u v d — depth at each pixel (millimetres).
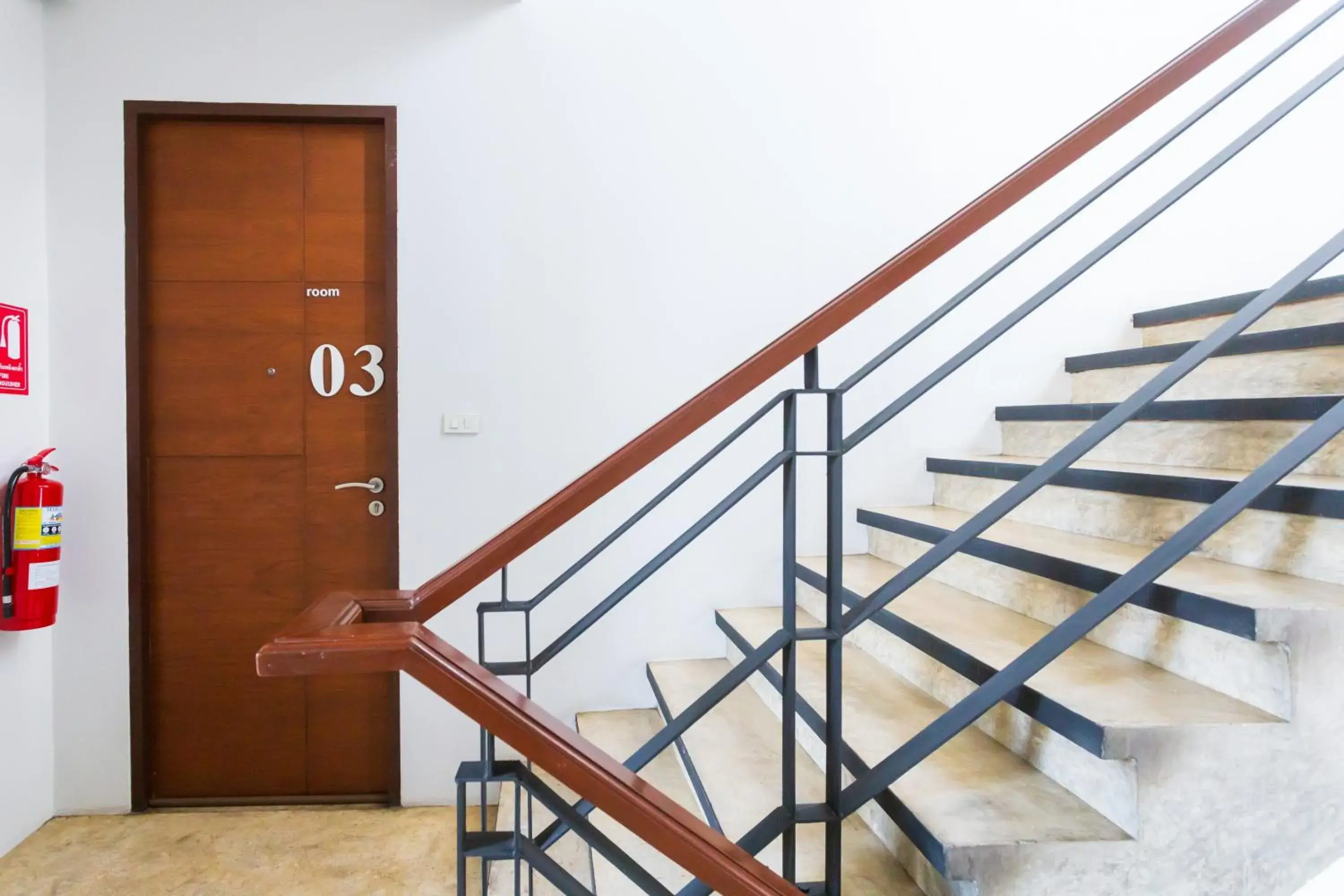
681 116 2682
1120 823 1230
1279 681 1232
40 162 2443
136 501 2520
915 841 1267
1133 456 2193
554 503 1215
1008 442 2797
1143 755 1186
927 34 2787
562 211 2631
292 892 2100
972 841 1183
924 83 2791
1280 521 1533
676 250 2686
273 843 2354
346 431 2623
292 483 2613
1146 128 2881
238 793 2617
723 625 2576
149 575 2572
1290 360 1880
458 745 2600
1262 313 1274
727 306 2715
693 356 2699
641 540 2672
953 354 2834
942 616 1916
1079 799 1330
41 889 2107
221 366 2584
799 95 2736
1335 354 1770
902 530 2408
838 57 2750
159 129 2551
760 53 2715
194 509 2584
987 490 2465
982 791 1358
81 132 2475
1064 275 1294
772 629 2406
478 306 2600
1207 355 1247
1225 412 1859
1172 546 1235
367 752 2646
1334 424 1261
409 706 2580
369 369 2625
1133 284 2902
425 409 2582
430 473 2588
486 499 2613
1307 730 1222
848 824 1604
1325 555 1441
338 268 2611
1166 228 2906
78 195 2479
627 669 2680
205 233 2570
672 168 2678
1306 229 2947
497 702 876
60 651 2502
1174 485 1737
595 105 2639
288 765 2629
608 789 889
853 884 1380
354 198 2613
